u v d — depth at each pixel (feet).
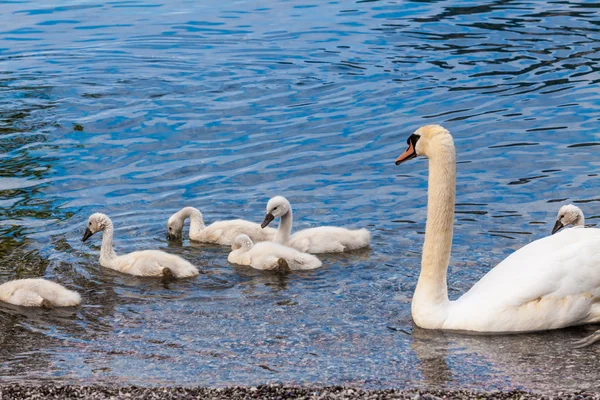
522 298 40.47
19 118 78.89
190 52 102.99
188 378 36.37
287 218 54.70
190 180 64.34
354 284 47.83
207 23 116.57
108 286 47.98
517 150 68.39
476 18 112.06
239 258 51.85
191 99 84.28
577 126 73.10
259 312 44.09
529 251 42.14
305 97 83.82
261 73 93.15
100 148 70.85
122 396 33.99
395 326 42.16
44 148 70.85
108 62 99.14
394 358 38.45
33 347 40.01
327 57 98.07
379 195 61.16
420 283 42.19
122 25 116.57
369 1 124.36
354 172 65.36
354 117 77.36
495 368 37.17
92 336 41.32
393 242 53.78
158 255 49.67
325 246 52.24
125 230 56.49
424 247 42.04
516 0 121.19
